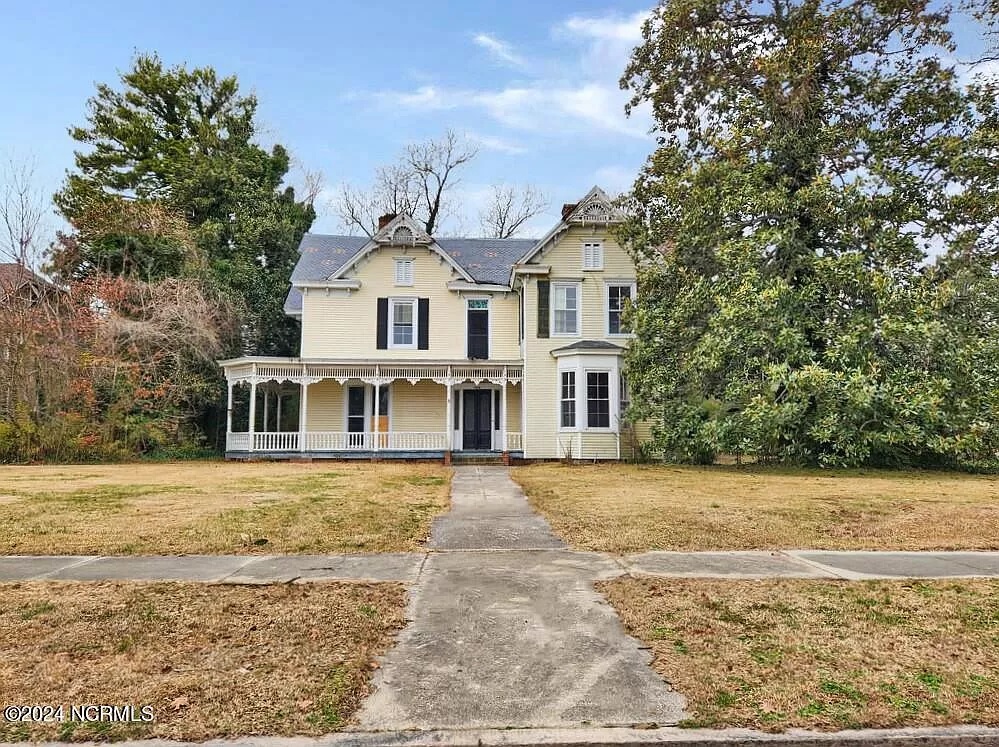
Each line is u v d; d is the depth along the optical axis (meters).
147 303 24.08
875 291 15.47
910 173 16.91
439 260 24.03
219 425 26.78
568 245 22.45
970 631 4.62
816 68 17.77
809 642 4.38
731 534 8.06
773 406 15.54
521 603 5.20
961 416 15.12
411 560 6.69
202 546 7.28
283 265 30.38
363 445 22.64
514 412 23.86
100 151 32.62
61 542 7.46
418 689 3.67
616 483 13.98
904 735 3.23
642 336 19.23
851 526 8.68
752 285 16.27
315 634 4.46
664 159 20.00
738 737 3.20
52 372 21.48
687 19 18.88
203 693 3.58
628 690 3.67
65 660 4.00
